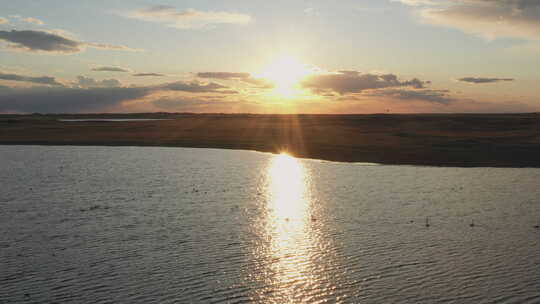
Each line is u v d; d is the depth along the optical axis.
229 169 52.31
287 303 17.66
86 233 26.22
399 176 46.59
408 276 20.23
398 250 23.66
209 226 28.03
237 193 38.34
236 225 28.27
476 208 32.84
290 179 45.22
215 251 23.36
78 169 51.94
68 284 19.12
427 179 44.72
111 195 37.16
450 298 18.03
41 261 21.69
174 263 21.61
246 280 19.77
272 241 25.09
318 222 29.11
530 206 33.41
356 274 20.47
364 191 39.00
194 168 53.09
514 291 18.64
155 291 18.56
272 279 19.89
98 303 17.48
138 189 39.94
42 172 49.53
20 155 65.88
